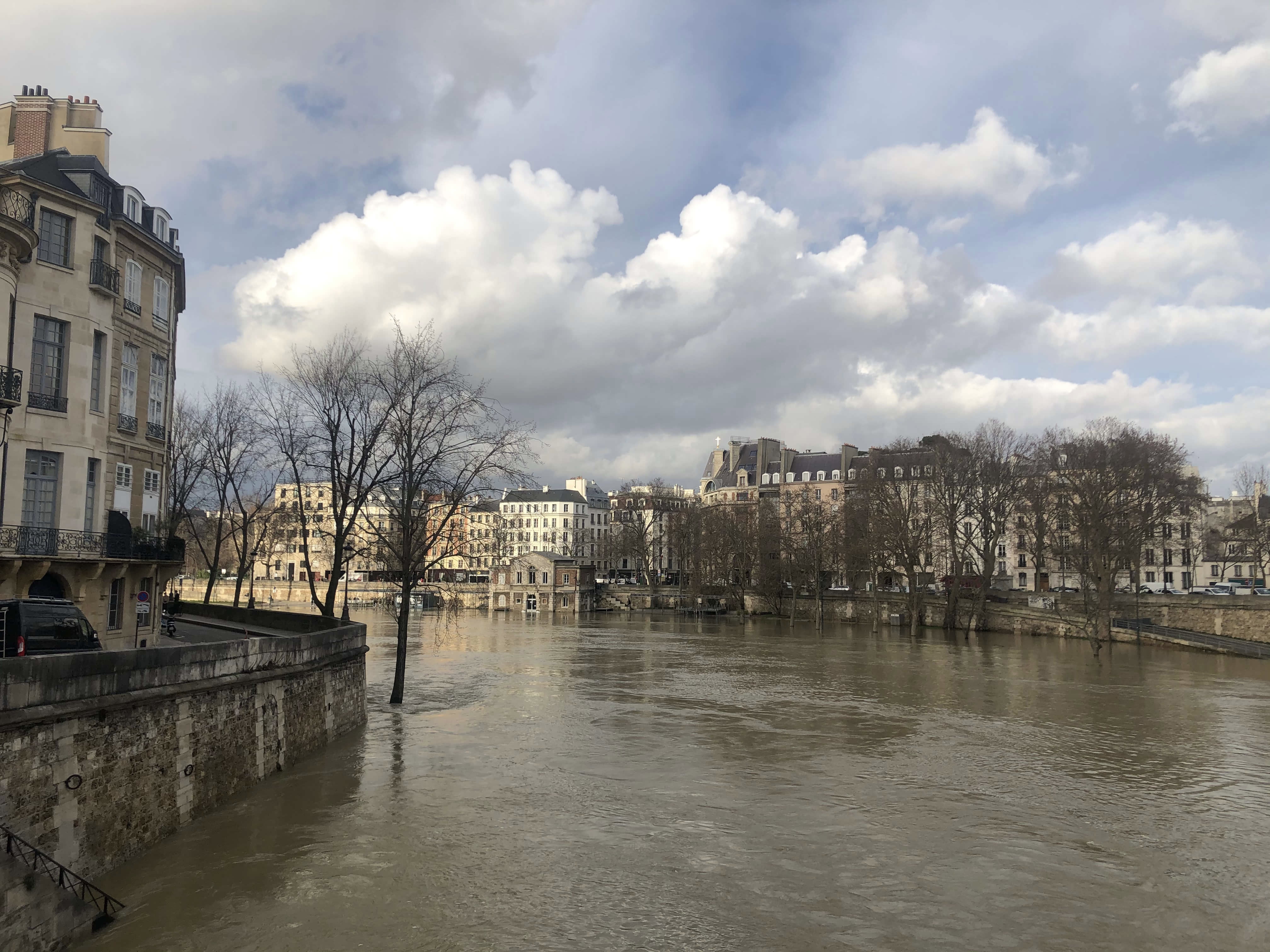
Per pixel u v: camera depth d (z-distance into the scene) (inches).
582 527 7022.6
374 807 859.4
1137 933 615.8
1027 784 1024.9
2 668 497.4
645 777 1022.4
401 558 1529.3
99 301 1153.4
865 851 775.7
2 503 1019.3
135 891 621.9
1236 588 3941.9
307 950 553.0
